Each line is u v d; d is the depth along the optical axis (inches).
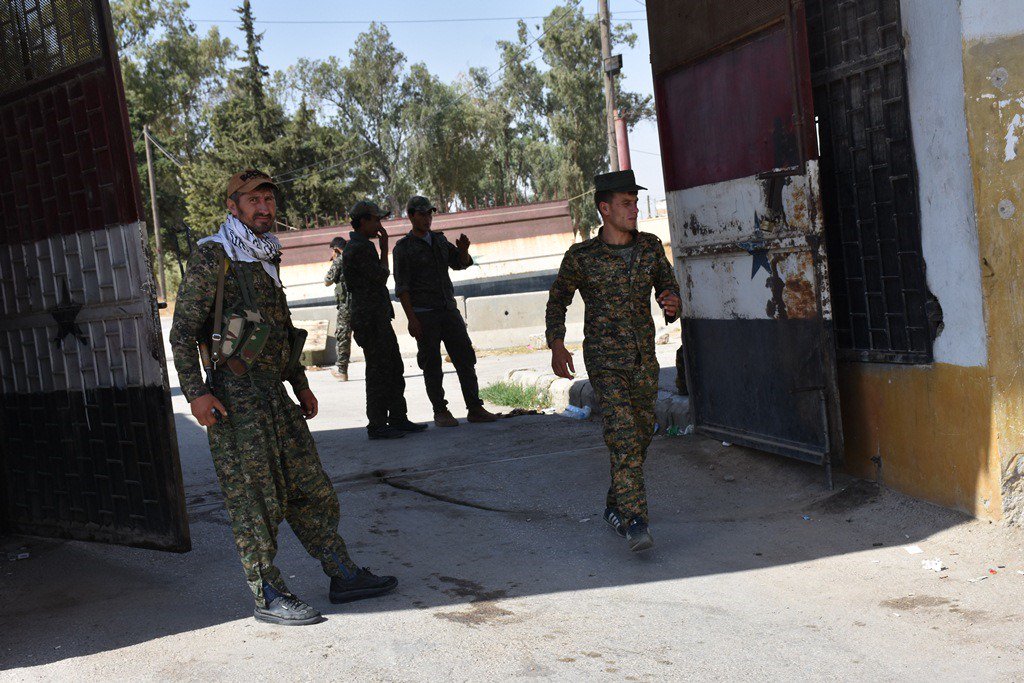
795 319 205.8
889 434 193.3
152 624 150.6
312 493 152.8
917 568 159.2
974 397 168.1
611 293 174.7
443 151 2728.8
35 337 192.5
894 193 186.5
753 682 120.6
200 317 141.6
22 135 186.1
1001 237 161.6
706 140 231.8
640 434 181.5
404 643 137.5
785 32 198.2
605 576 166.9
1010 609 140.3
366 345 314.2
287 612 146.3
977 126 161.8
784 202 203.9
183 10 2385.6
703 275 240.4
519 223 772.0
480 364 594.9
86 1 169.0
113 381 179.3
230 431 143.9
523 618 147.3
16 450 202.4
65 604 163.2
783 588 156.7
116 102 167.6
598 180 177.3
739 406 231.1
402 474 250.1
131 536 182.1
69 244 181.5
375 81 2719.0
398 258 319.9
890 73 185.6
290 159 1962.4
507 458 261.0
